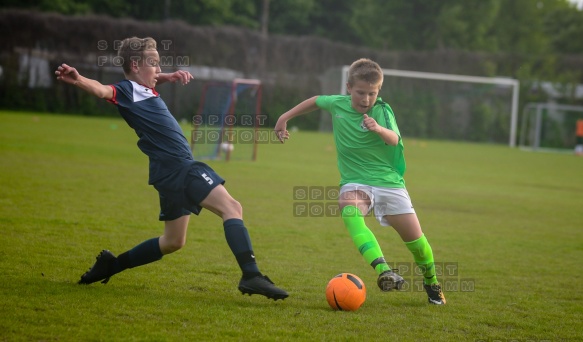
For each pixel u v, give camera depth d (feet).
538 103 337.93
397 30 427.33
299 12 453.17
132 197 86.99
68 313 37.52
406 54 349.61
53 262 50.26
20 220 66.03
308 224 76.64
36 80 307.99
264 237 67.56
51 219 67.92
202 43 325.42
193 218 75.56
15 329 34.24
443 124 325.62
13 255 51.57
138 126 42.29
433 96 323.98
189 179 41.50
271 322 38.27
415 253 45.44
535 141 297.53
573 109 298.97
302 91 332.19
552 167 192.13
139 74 43.27
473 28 430.20
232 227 40.83
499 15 484.74
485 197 113.19
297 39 338.54
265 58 335.67
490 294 49.19
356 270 55.06
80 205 77.97
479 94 325.01
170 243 43.55
